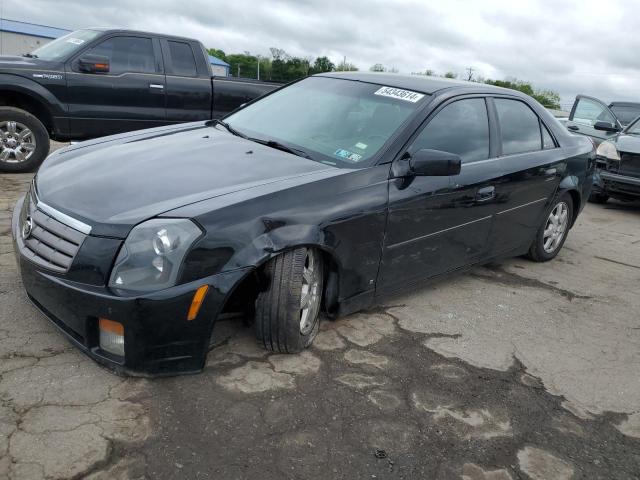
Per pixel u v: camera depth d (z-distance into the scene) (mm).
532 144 4594
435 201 3518
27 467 2059
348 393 2758
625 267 5391
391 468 2291
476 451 2461
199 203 2596
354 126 3598
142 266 2424
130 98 7148
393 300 3945
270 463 2229
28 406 2381
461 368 3143
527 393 2973
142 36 7238
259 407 2561
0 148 6496
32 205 2867
